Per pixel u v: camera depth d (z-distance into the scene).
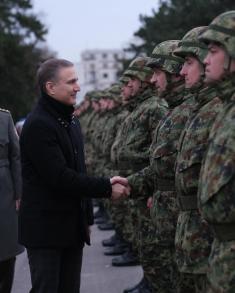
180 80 4.55
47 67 4.24
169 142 4.32
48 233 4.15
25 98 38.38
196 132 3.64
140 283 6.13
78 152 4.36
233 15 3.14
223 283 3.01
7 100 37.94
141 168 5.58
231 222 3.00
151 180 4.60
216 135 3.11
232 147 2.99
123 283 6.74
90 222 4.48
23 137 4.19
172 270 4.64
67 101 4.24
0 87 37.62
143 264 5.01
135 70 5.75
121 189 4.44
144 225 5.03
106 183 4.30
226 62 3.13
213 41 3.16
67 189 4.12
